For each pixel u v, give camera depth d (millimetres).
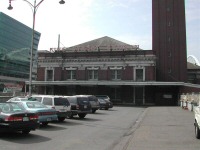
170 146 10992
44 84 57250
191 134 14203
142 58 55500
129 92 55000
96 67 58094
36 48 114250
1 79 124250
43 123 18156
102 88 56031
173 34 60688
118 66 56906
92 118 24406
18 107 14328
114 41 64562
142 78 55562
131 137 13352
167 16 61250
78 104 23891
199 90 51438
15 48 134125
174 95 54062
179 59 60219
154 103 54000
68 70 59875
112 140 13117
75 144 11898
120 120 23031
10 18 129500
